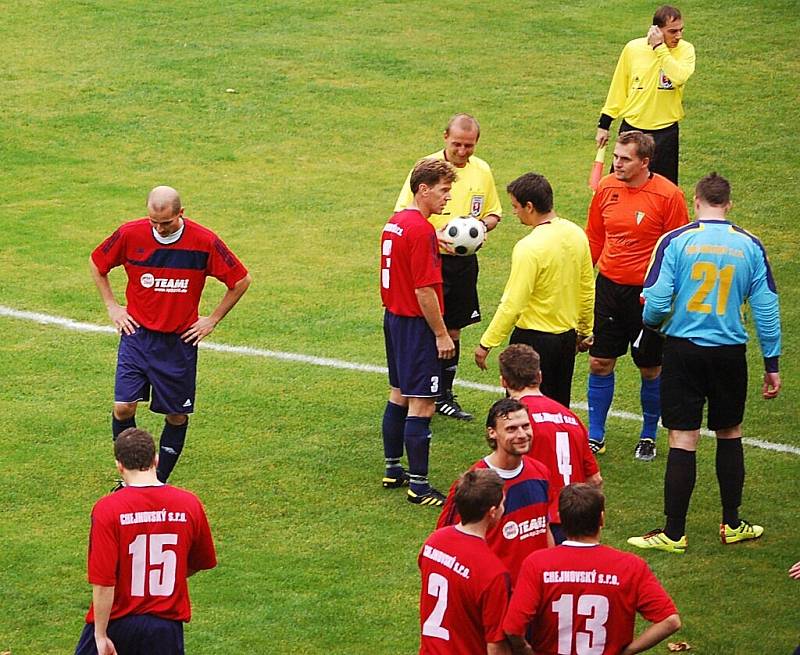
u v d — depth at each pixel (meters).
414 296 32.53
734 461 31.12
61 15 85.00
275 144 65.50
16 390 39.53
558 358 32.78
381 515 32.84
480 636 21.75
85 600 28.58
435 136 66.75
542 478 24.02
